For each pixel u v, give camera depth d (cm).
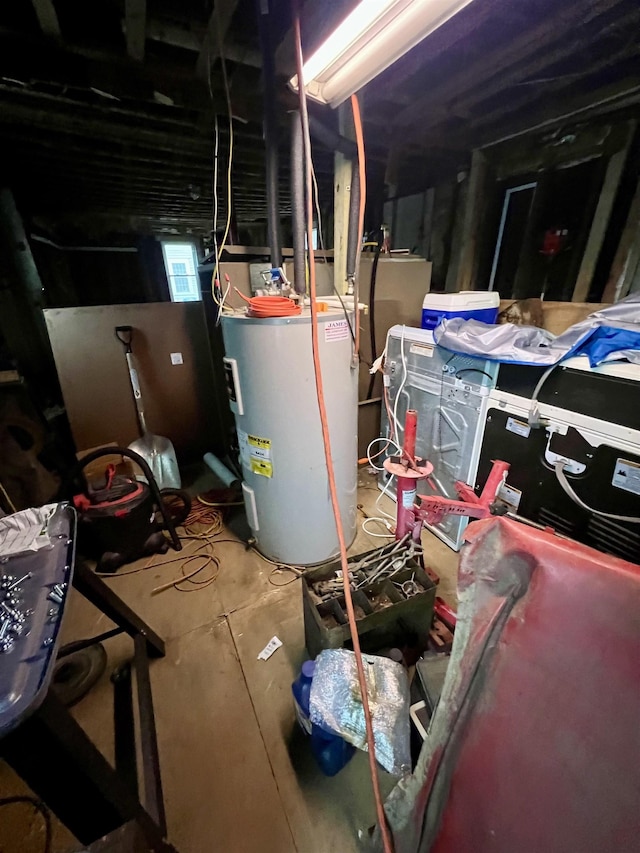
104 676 129
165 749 108
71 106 190
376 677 97
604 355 112
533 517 142
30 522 86
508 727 50
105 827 65
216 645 139
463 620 59
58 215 471
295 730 112
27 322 353
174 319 250
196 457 285
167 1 124
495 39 150
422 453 196
